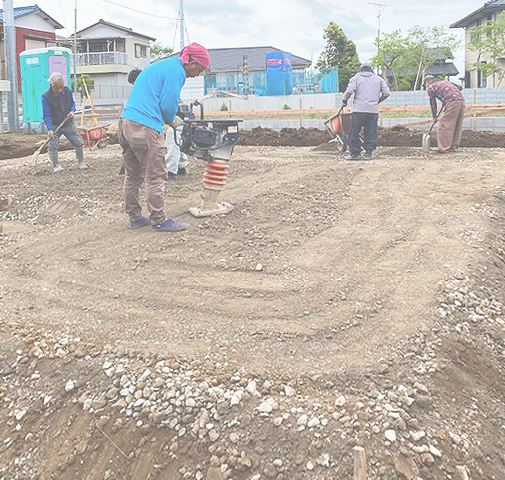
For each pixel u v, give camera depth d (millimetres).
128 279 5000
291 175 8477
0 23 36781
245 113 19984
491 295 4719
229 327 4148
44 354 3955
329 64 54438
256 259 5281
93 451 3305
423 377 3586
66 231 6375
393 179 8258
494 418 3492
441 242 5605
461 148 12781
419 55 37594
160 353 3826
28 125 17203
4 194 8016
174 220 6305
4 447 3479
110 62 46156
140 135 5637
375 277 4844
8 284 5078
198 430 3238
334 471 2957
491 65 33094
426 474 2963
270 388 3463
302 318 4234
